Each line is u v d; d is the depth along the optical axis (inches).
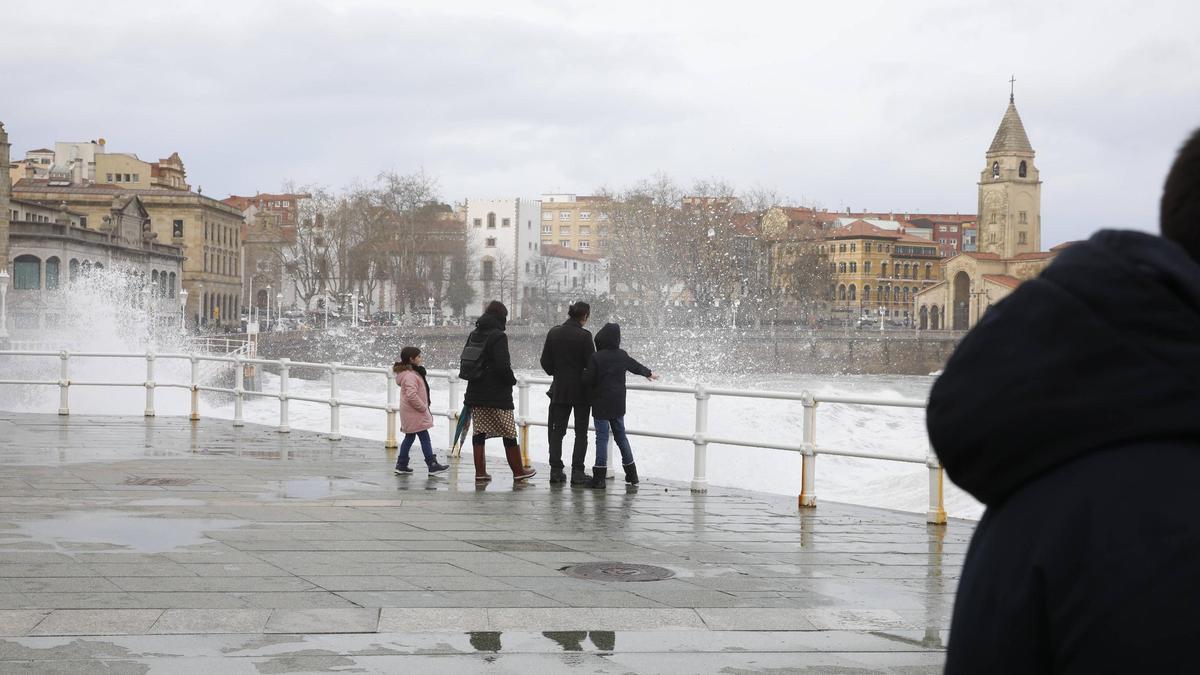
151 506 474.9
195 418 872.3
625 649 264.2
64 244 3769.7
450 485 566.3
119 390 1636.3
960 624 73.4
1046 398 68.7
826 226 5944.9
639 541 418.9
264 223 6540.4
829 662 257.1
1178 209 74.2
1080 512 67.1
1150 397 66.4
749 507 510.3
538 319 5969.5
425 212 5851.4
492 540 413.7
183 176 6633.9
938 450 75.3
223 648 257.3
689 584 342.6
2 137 3567.9
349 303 5787.4
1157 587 62.9
